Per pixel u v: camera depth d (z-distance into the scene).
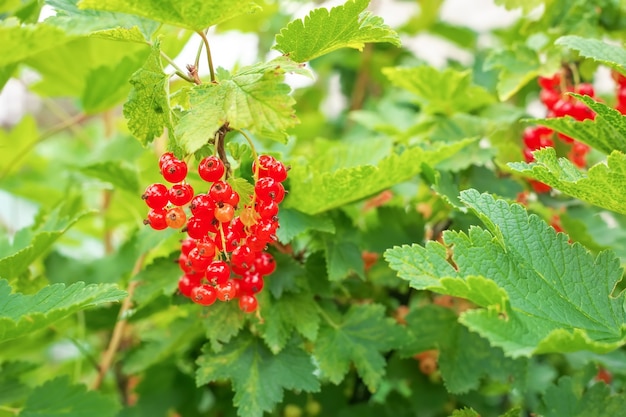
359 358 0.44
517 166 0.38
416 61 0.72
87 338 0.60
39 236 0.42
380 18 0.39
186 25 0.37
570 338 0.33
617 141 0.41
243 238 0.39
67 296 0.38
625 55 0.42
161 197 0.38
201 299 0.39
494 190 0.50
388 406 0.50
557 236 0.38
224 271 0.39
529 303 0.37
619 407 0.42
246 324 0.44
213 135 0.37
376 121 0.65
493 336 0.34
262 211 0.38
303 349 0.44
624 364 0.49
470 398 0.50
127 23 0.42
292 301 0.44
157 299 0.49
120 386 0.60
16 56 0.42
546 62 0.50
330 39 0.39
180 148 0.38
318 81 0.85
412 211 0.50
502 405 0.58
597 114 0.40
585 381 0.45
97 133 0.84
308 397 0.50
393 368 0.50
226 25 0.67
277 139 0.38
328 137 0.79
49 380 0.45
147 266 0.45
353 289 0.49
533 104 0.71
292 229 0.43
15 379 0.46
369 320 0.45
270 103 0.36
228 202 0.38
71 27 0.41
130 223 0.64
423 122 0.55
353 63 0.77
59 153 0.84
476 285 0.34
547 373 0.55
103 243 0.73
